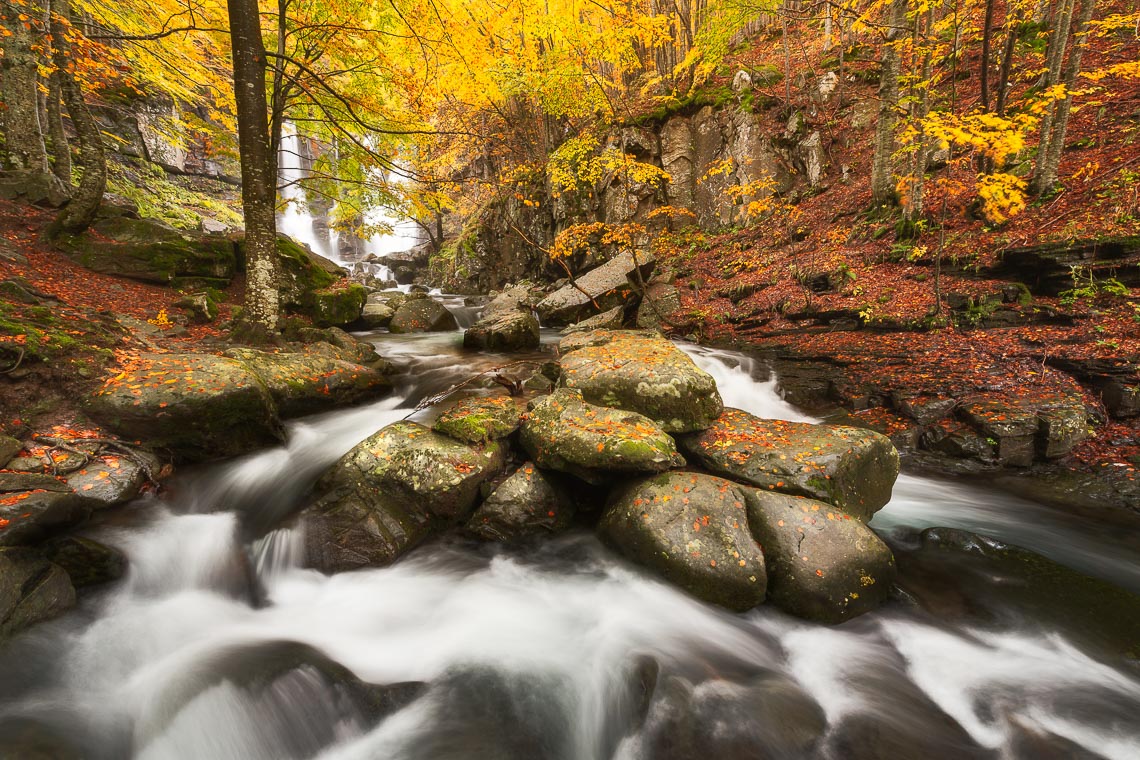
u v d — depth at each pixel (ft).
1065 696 10.70
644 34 50.42
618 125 61.36
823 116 53.42
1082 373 20.95
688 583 13.34
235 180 74.08
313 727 10.16
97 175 30.22
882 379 25.14
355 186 39.47
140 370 17.51
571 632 12.96
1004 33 44.01
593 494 17.57
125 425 15.94
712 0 52.16
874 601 13.19
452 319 44.09
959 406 21.59
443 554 15.75
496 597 14.20
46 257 28.32
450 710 10.69
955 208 34.86
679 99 61.26
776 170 53.93
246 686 10.50
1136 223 25.08
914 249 33.60
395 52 33.81
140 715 9.91
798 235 46.52
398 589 14.32
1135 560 14.83
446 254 87.15
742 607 12.99
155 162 58.80
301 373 22.33
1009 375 22.30
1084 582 13.97
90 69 30.50
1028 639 12.32
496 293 71.67
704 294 45.39
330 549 14.82
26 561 11.09
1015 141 18.79
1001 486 18.85
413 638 12.82
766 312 37.83
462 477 15.96
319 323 36.70
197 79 38.55
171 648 11.86
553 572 15.19
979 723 10.28
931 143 29.66
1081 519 16.70
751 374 29.71
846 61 57.06
